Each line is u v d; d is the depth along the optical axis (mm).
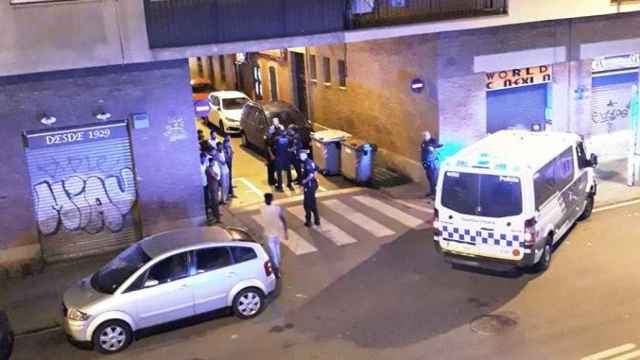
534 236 13031
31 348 12281
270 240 14070
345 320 12477
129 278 11938
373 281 13992
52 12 14148
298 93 27828
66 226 15891
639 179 18875
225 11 15414
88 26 14438
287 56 27719
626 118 21984
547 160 13758
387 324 12219
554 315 12094
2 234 15297
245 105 25688
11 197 15203
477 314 12328
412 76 19531
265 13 15734
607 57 21047
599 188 18656
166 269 12148
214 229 13297
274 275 13312
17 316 13508
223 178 19062
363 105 22344
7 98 14742
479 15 17984
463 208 13414
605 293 12766
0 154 14945
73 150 15539
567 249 14836
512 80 19766
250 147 25359
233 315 12906
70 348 12156
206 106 20703
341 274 14414
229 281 12508
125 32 14703
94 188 15938
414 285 13680
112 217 16234
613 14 20047
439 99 18688
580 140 15969
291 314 12844
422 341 11562
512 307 12492
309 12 16109
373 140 22094
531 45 19500
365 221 17281
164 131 16125
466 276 13938
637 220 16266
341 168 20906
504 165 12977
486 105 19594
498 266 13289
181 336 12320
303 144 23172
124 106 15633
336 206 18516
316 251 15648
